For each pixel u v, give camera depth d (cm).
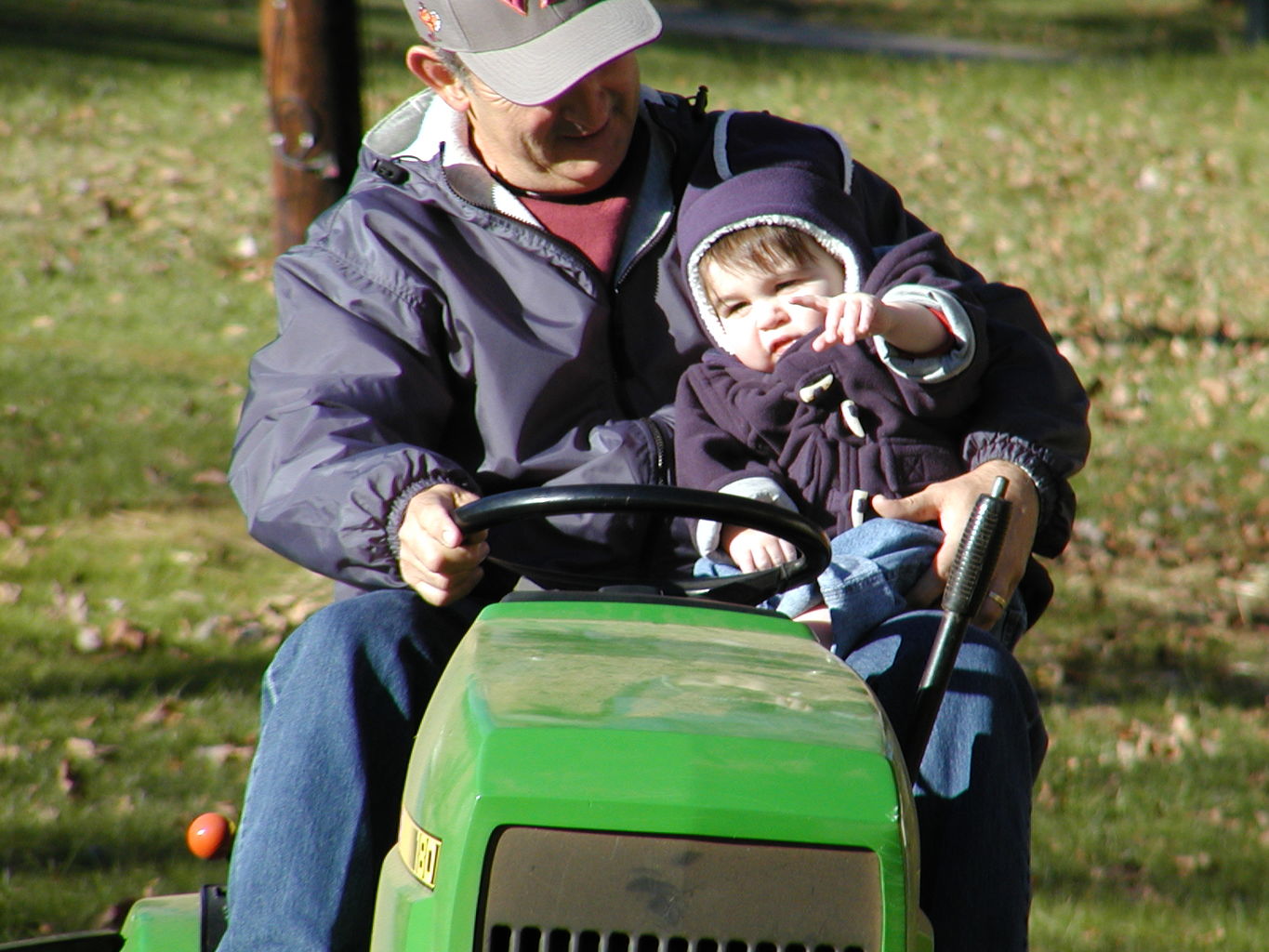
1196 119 6762
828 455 991
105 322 3881
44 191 4944
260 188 5178
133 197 4966
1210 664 2409
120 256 4422
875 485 984
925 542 944
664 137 1096
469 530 837
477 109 1038
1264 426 3600
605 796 640
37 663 2144
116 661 2177
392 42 7475
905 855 646
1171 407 3684
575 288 1037
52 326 3806
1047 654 2400
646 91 1135
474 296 1020
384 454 902
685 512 827
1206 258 5000
